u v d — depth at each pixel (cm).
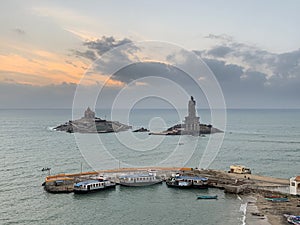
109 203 9894
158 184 12138
